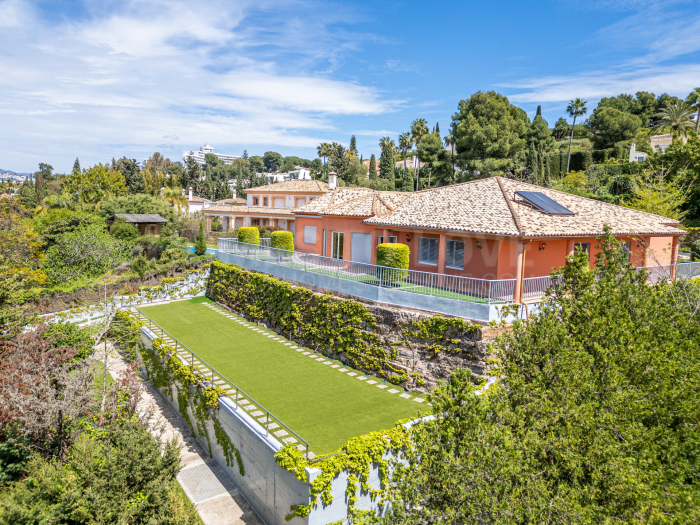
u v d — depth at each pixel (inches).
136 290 1310.3
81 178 2908.5
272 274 1131.3
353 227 1071.6
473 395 350.3
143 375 951.6
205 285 1417.3
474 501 310.3
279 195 2174.0
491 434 322.7
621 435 340.5
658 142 2532.0
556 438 331.9
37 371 603.8
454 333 644.1
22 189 3398.1
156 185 3705.7
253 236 1387.8
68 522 428.5
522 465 315.3
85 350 755.4
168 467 494.3
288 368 781.9
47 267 1441.9
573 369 360.8
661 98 3636.8
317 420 581.3
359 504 453.7
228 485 580.1
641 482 311.7
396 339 717.3
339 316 823.7
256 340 952.3
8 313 748.0
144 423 558.6
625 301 431.2
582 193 1840.6
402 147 3314.5
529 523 294.0
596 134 3097.9
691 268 967.0
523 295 708.0
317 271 984.9
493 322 618.5
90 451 478.0
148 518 447.8
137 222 2114.9
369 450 459.5
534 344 399.2
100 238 1604.3
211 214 2235.5
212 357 840.3
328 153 3617.1
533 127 3292.3
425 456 341.1
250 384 707.4
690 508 302.4
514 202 848.9
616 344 385.4
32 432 558.6
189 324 1085.8
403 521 328.8
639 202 1379.2
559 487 304.3
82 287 1342.3
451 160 2369.6
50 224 1695.4
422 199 992.9
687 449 347.6
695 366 379.9
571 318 430.9
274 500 481.7
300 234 1315.2
